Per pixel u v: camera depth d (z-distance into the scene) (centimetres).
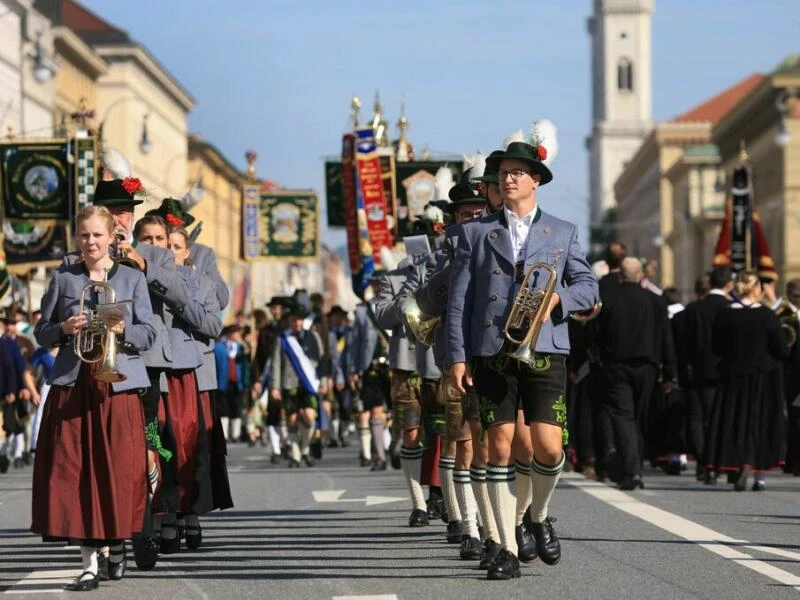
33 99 8794
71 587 1162
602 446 2186
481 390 1178
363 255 3234
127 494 1165
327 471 2683
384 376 2628
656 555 1327
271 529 1599
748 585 1145
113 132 11894
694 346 2384
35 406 2925
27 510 1895
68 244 3803
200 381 1425
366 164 3241
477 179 1266
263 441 4338
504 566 1179
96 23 12194
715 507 1812
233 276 15612
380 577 1208
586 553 1342
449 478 1427
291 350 2866
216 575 1237
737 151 14950
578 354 2242
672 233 19675
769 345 2152
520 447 1216
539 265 1170
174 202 1479
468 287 1193
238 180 15788
